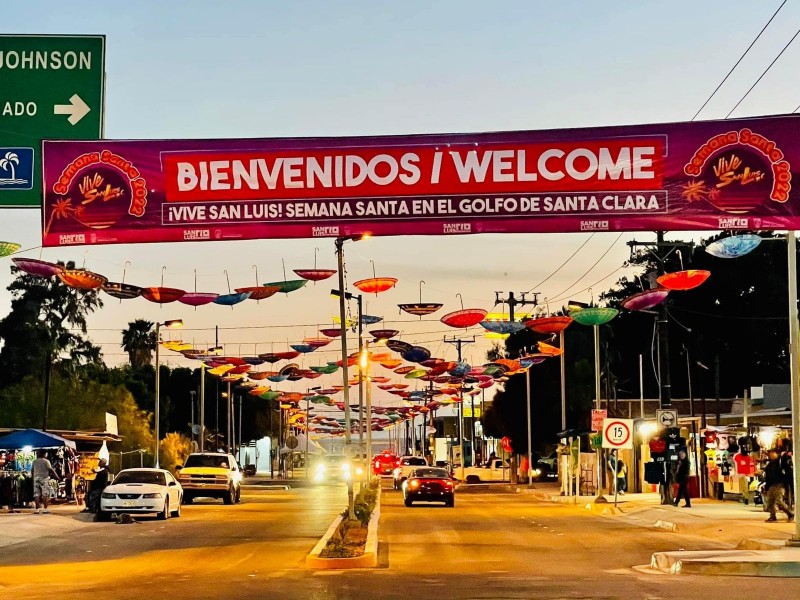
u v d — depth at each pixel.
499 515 37.69
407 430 163.00
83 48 17.91
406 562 21.31
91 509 37.56
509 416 77.12
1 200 19.27
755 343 73.25
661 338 39.75
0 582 18.55
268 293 26.77
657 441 39.25
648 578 18.17
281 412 127.31
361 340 44.56
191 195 20.12
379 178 20.06
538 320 30.41
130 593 16.83
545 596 15.81
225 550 24.64
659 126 20.12
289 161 20.11
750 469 37.62
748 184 20.14
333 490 69.75
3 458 40.81
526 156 20.02
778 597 15.60
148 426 77.38
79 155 19.86
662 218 20.08
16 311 81.62
